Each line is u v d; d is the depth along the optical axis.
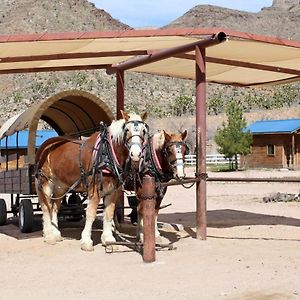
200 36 11.48
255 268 9.48
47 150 12.39
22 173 13.23
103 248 11.44
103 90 124.50
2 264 10.20
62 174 11.98
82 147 11.54
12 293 8.15
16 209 15.28
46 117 15.34
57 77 137.25
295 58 13.73
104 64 15.49
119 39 11.20
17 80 142.25
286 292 7.90
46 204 12.31
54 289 8.31
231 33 11.25
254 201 22.09
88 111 13.95
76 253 11.02
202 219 12.44
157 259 10.30
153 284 8.46
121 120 11.21
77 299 7.75
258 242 12.16
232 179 12.09
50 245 11.88
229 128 46.75
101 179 11.04
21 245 11.98
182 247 11.52
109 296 7.85
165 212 18.67
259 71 15.53
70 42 11.15
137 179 11.11
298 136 46.97
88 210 11.34
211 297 7.69
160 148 11.06
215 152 69.25
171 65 15.03
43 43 11.07
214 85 134.88
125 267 9.70
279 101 99.88
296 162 46.97
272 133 46.66
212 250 11.17
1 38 10.38
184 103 100.56
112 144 11.05
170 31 11.04
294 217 16.70
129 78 136.00
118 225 14.12
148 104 117.94
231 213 17.92
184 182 11.66
